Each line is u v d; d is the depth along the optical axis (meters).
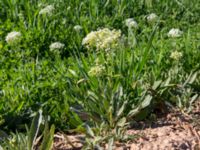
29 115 1.35
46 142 1.16
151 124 1.35
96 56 1.61
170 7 2.26
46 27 1.90
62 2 2.11
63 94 1.43
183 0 2.34
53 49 1.73
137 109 1.34
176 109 1.43
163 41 1.82
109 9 2.17
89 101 1.34
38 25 1.91
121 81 1.43
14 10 2.02
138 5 2.23
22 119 1.34
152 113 1.41
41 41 1.83
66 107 1.34
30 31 1.86
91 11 2.09
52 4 2.09
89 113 1.33
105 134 1.28
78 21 2.00
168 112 1.42
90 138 1.26
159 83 1.42
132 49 1.65
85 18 2.03
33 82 1.52
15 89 1.46
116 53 1.58
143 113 1.36
